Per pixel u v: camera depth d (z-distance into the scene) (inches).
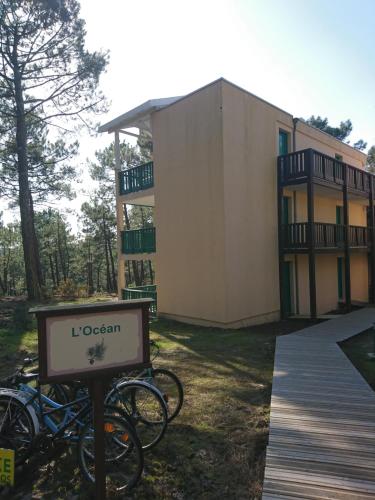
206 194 436.1
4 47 586.9
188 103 458.3
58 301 697.6
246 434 156.3
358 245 603.5
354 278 711.7
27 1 572.4
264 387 215.0
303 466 123.5
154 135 514.6
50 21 589.3
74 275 1747.0
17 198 765.9
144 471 130.9
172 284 486.6
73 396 150.8
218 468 131.9
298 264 534.0
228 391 209.5
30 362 153.5
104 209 1330.0
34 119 690.8
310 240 455.5
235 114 433.4
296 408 173.6
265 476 118.3
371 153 1213.1
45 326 104.3
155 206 513.3
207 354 300.8
